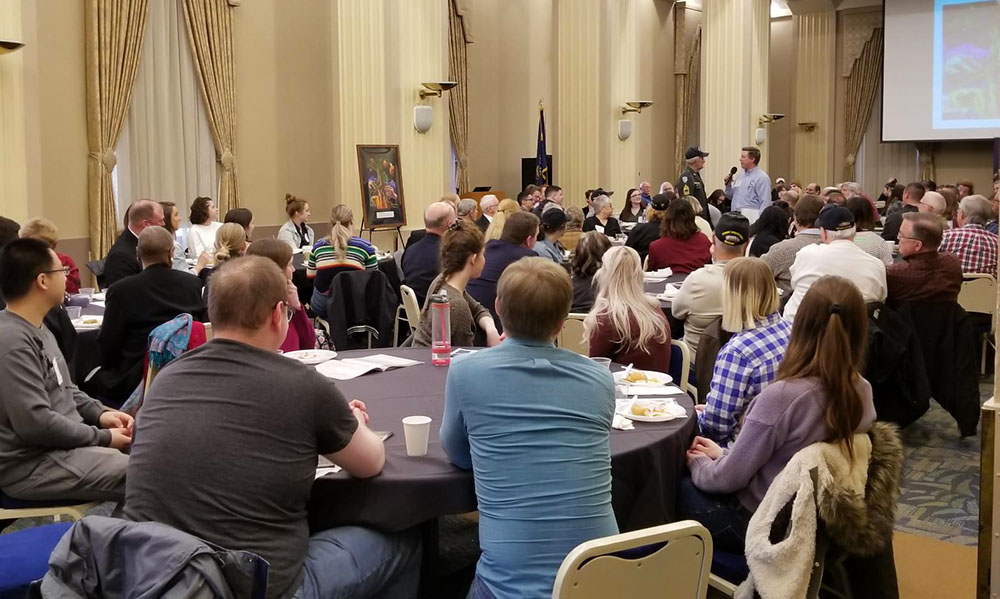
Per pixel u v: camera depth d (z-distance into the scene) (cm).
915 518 359
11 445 256
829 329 210
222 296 190
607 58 1104
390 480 204
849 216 426
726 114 1370
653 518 229
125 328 357
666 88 1450
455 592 260
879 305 419
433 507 206
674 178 1478
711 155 1388
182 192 752
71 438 261
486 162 1200
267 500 182
